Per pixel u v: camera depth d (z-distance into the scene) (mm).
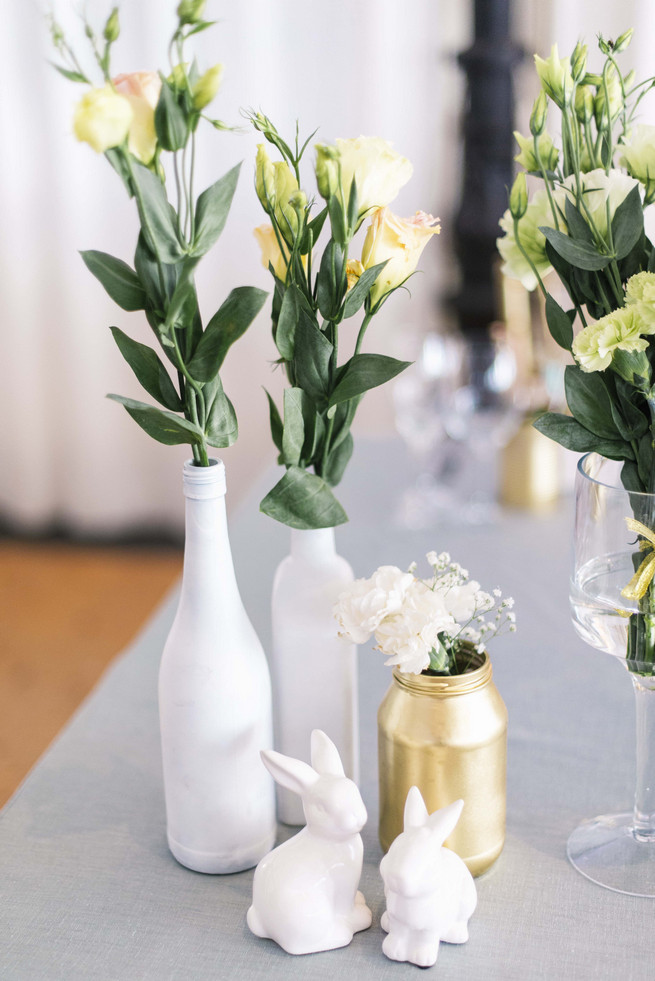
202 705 666
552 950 624
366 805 775
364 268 632
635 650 650
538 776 812
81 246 2623
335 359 657
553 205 643
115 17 502
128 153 528
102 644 2350
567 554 1214
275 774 637
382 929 646
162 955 629
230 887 698
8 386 2807
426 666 638
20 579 2740
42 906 679
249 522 1352
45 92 2480
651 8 2205
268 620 1071
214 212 563
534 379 1448
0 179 2584
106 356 2725
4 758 1871
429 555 699
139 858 731
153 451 2820
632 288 594
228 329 606
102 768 845
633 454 666
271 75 2385
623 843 715
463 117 2316
